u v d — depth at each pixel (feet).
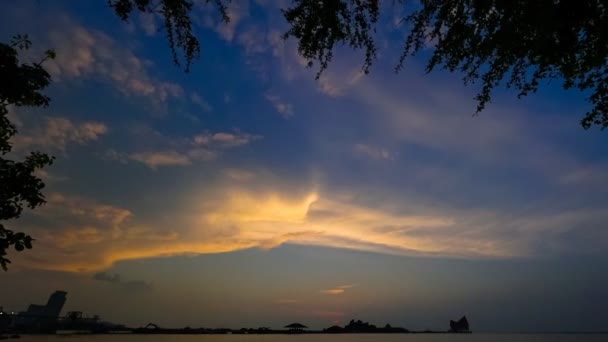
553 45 23.56
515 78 27.55
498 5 23.29
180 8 21.09
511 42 24.53
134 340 489.26
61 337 431.84
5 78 14.56
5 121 15.33
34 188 15.49
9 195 15.10
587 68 24.77
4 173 14.93
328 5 25.11
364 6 25.39
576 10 21.25
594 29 22.45
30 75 15.24
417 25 26.61
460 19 25.22
